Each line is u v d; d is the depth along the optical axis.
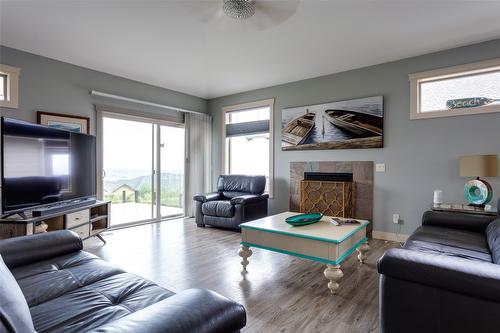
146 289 1.38
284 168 4.99
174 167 5.53
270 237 2.53
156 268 2.79
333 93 4.43
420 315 1.41
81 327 1.05
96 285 1.42
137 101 4.75
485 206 3.02
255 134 5.43
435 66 3.59
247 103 5.45
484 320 1.26
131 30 3.03
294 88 4.86
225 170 5.86
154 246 3.55
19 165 2.73
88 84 4.18
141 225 4.81
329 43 3.34
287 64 4.03
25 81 3.55
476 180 3.09
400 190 3.84
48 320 1.09
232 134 5.76
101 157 4.33
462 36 3.17
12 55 3.45
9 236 2.61
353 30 3.03
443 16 2.75
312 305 2.07
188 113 5.59
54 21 2.84
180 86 5.15
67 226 3.06
